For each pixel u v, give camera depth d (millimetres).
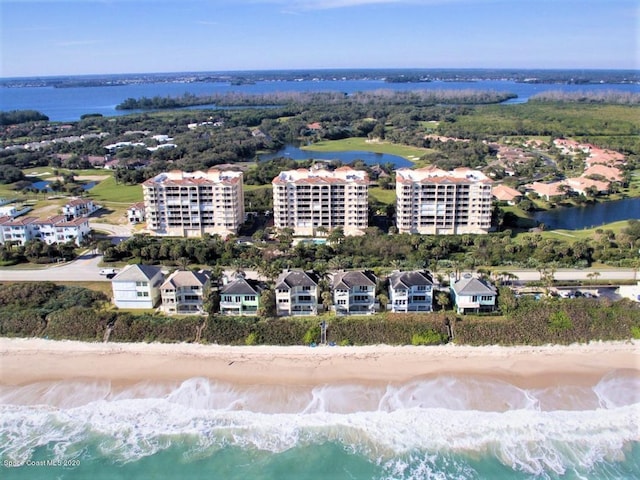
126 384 105438
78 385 105250
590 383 104312
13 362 112250
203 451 88250
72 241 174875
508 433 91375
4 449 89062
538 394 101250
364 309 127062
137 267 130875
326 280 134125
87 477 83125
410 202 187250
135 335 118500
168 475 83375
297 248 163250
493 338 116188
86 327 120312
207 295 126812
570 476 82438
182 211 189750
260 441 90312
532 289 136625
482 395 100938
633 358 111625
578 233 190625
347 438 90750
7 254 164250
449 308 127562
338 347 115312
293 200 189375
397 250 161750
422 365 110062
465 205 187750
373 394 101562
